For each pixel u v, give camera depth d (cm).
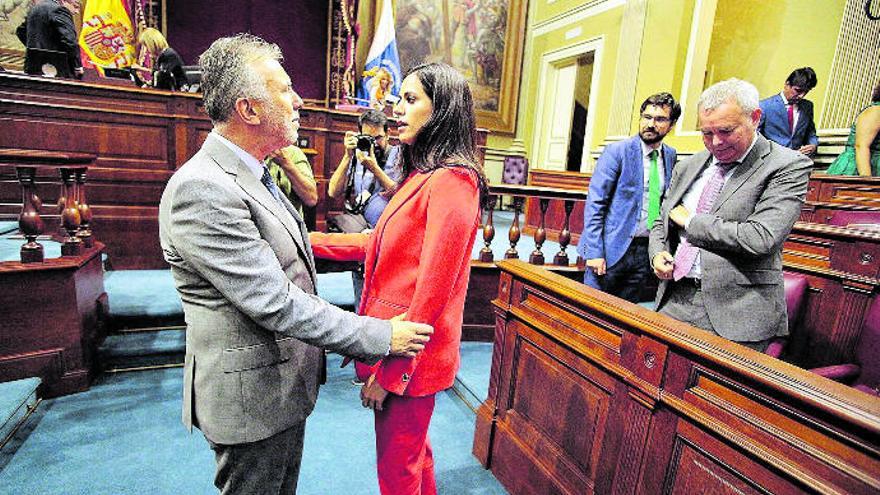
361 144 228
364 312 122
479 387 253
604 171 243
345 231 244
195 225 85
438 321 115
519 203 315
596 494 144
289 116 97
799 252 241
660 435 123
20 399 207
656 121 230
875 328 188
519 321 185
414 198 111
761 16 518
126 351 261
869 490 82
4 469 181
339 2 643
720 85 152
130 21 566
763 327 154
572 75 805
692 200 177
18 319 221
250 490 104
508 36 844
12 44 523
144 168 364
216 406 95
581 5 753
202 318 95
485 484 192
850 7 444
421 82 109
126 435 208
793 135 409
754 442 100
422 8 775
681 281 178
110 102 351
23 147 336
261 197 97
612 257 244
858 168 351
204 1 622
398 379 108
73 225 236
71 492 172
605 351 141
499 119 872
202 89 94
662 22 610
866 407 85
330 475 193
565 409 160
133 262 366
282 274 92
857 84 443
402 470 123
